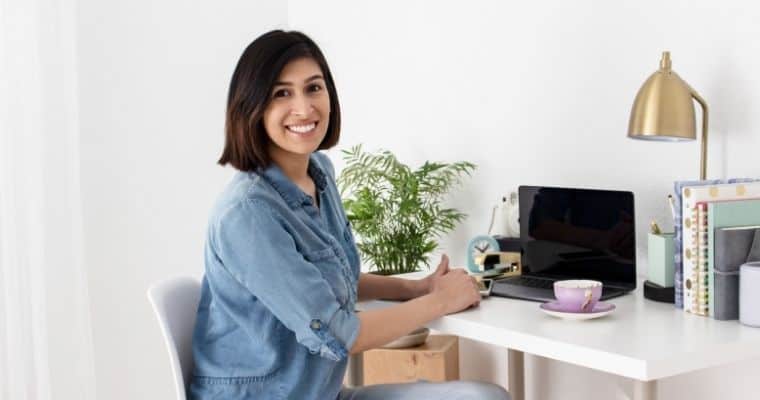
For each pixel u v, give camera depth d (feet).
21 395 8.68
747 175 6.22
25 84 8.64
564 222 6.68
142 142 10.12
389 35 9.40
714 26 6.35
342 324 5.12
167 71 10.29
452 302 5.62
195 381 5.35
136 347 10.12
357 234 8.95
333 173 6.38
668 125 5.81
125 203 10.01
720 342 4.69
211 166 10.71
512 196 7.61
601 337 4.87
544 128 7.76
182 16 10.38
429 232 8.57
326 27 10.34
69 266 8.98
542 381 8.14
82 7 9.61
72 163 8.98
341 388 6.11
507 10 8.00
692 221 5.40
